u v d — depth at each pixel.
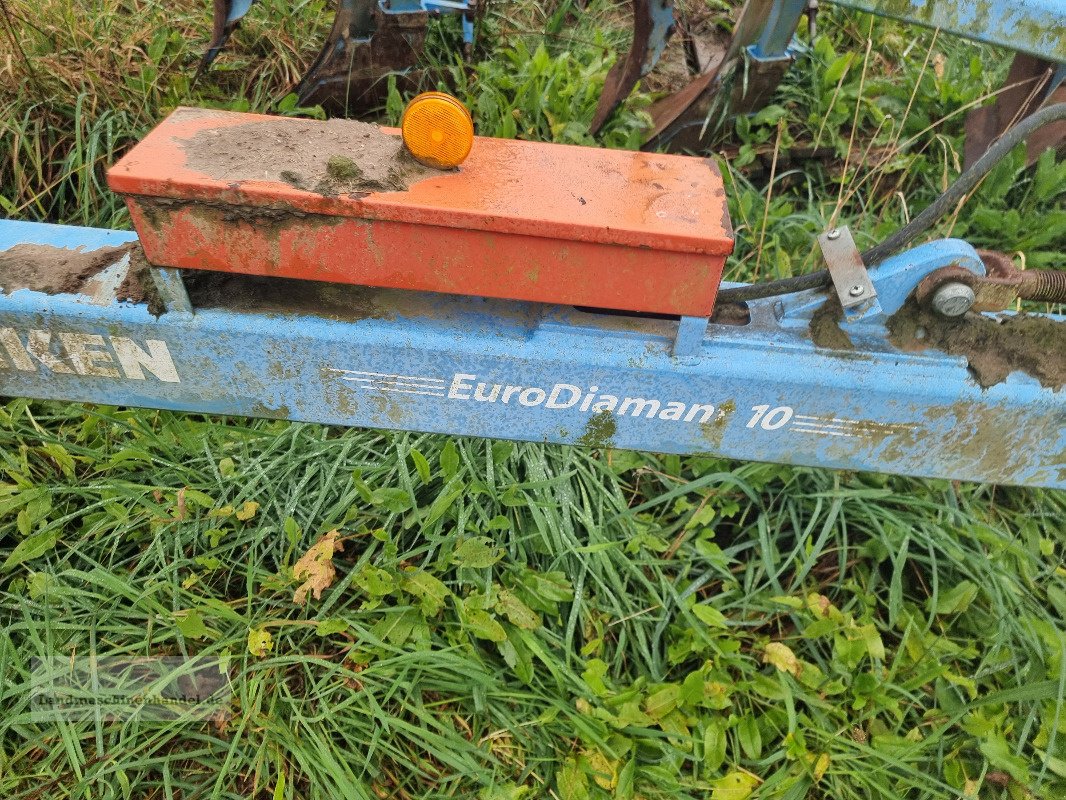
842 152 3.09
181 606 1.79
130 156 1.15
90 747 1.62
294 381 1.41
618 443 1.51
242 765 1.64
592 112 3.09
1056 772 1.73
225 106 2.83
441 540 1.87
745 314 1.46
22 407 2.04
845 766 1.76
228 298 1.35
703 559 2.06
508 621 1.83
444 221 1.14
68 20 2.79
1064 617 2.03
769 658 1.87
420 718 1.67
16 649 1.69
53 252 1.41
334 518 1.93
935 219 1.39
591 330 1.37
